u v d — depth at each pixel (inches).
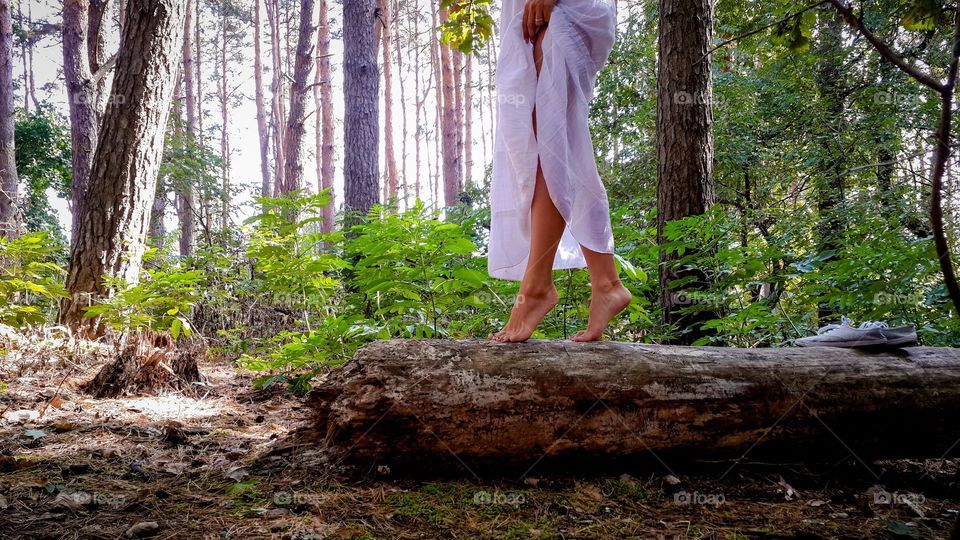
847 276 136.8
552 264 80.9
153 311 177.9
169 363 146.9
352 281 154.3
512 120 78.4
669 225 140.6
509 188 84.4
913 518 66.9
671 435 76.0
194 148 505.7
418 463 74.4
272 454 79.8
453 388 73.0
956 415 81.3
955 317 125.4
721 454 78.5
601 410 74.8
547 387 74.2
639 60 337.1
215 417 117.4
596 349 78.9
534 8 79.0
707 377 77.9
